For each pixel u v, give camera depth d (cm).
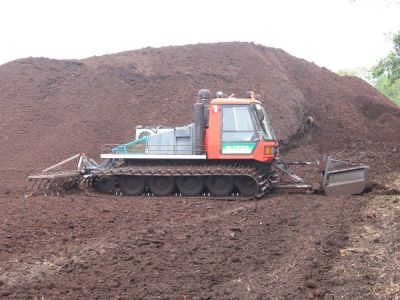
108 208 1331
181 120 2398
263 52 3081
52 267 814
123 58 2988
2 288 716
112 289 711
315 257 835
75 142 2355
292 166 2156
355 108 2803
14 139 2427
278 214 1223
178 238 1000
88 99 2673
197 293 696
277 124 2380
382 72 2228
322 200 1395
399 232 964
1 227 1090
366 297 662
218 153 1533
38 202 1427
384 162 2103
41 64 2989
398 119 2731
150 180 1573
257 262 835
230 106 1543
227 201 1462
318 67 3161
